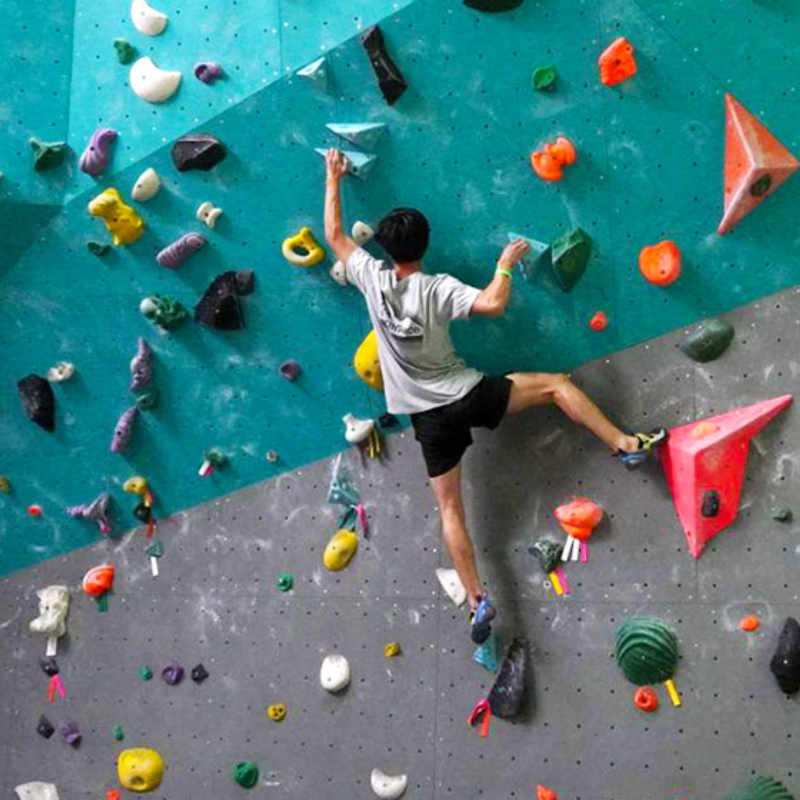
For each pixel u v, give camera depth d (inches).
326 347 163.6
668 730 155.4
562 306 154.0
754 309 148.9
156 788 177.0
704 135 145.1
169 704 175.6
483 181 152.3
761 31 141.3
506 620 161.2
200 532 173.6
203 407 170.1
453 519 153.7
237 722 172.6
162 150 161.2
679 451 149.6
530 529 159.8
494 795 162.1
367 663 166.7
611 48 143.6
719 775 153.6
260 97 156.8
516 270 154.2
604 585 157.1
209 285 164.7
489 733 162.2
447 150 152.5
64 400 174.4
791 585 150.6
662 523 154.5
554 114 148.6
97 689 179.2
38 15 162.9
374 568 166.1
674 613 154.6
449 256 155.3
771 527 151.1
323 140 156.3
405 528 164.7
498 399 148.9
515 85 148.9
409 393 149.8
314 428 166.9
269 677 170.9
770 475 150.6
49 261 169.3
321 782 169.0
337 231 150.8
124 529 177.0
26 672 182.4
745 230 146.8
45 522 180.1
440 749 164.1
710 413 151.6
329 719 168.6
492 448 160.4
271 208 160.1
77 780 181.0
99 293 169.2
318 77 152.6
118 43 159.6
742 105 143.1
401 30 150.7
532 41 147.4
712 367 151.2
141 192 161.9
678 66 144.2
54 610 179.0
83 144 163.9
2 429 178.1
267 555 170.7
